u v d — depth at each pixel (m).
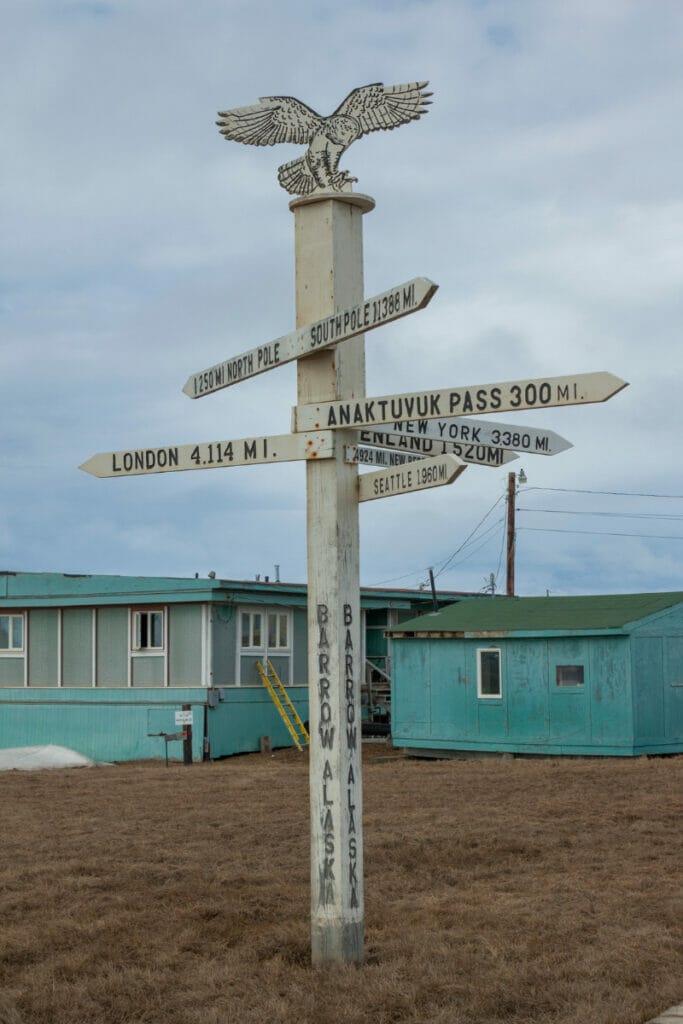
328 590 7.89
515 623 24.66
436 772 20.08
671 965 8.00
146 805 16.31
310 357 8.14
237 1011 7.14
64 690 29.61
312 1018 6.97
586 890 10.42
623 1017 6.89
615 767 19.80
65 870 11.45
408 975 7.73
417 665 25.95
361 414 7.79
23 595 29.97
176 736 24.78
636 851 12.23
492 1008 7.18
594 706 23.56
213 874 11.20
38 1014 7.23
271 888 10.56
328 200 8.15
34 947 8.66
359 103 8.20
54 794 17.78
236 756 28.16
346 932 7.82
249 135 8.41
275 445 8.15
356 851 7.84
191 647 28.09
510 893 10.43
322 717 7.86
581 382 6.88
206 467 8.43
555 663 24.05
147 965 8.23
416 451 8.52
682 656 24.08
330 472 7.96
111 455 8.84
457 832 13.29
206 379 8.98
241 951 8.48
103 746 28.89
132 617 28.94
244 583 28.16
